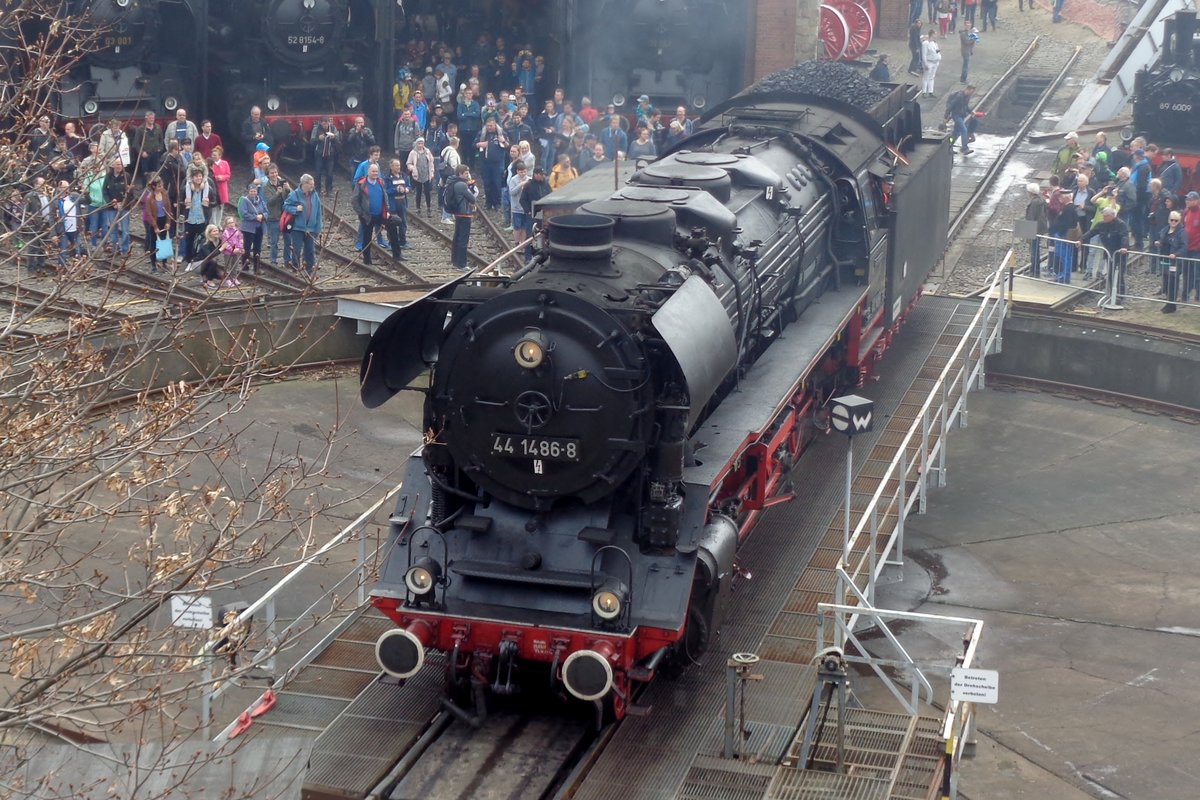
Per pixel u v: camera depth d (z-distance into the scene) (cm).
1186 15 2839
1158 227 2516
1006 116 3859
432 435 1216
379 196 2461
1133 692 1406
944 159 2289
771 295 1562
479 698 1219
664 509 1222
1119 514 1834
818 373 1791
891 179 1936
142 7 2780
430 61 3356
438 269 2517
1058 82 4025
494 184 2834
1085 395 2245
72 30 1199
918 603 1588
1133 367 2217
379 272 2448
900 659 1453
